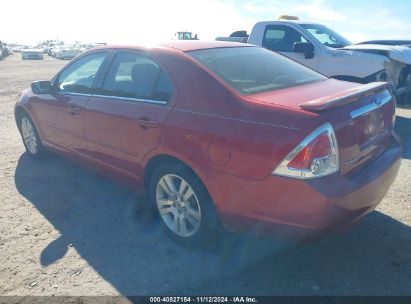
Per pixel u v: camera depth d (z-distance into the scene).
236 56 3.51
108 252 3.19
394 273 2.84
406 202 3.92
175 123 3.00
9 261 3.08
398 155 3.20
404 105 9.09
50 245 3.31
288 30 8.09
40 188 4.48
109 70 3.85
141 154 3.37
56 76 4.65
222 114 2.78
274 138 2.47
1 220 3.75
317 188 2.38
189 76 3.10
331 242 3.22
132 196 4.23
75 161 4.54
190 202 3.12
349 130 2.57
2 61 38.12
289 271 2.89
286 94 2.91
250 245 3.22
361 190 2.58
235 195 2.69
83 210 3.93
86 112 3.95
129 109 3.44
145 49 3.53
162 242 3.33
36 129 5.11
